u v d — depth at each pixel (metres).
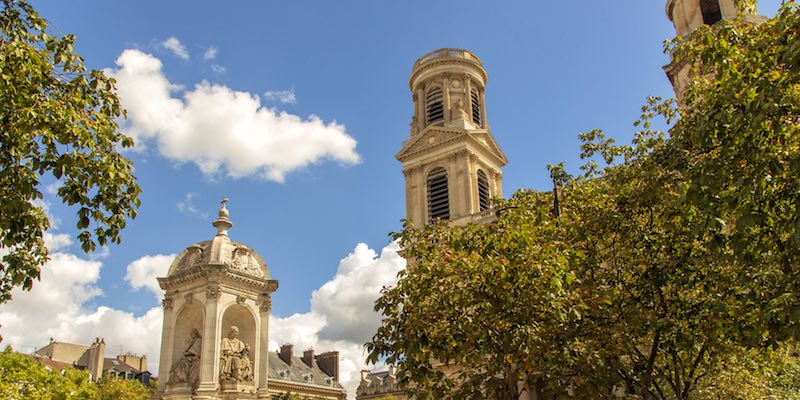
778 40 15.88
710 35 17.62
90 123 16.27
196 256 45.03
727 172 16.17
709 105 18.73
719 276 20.12
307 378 84.75
